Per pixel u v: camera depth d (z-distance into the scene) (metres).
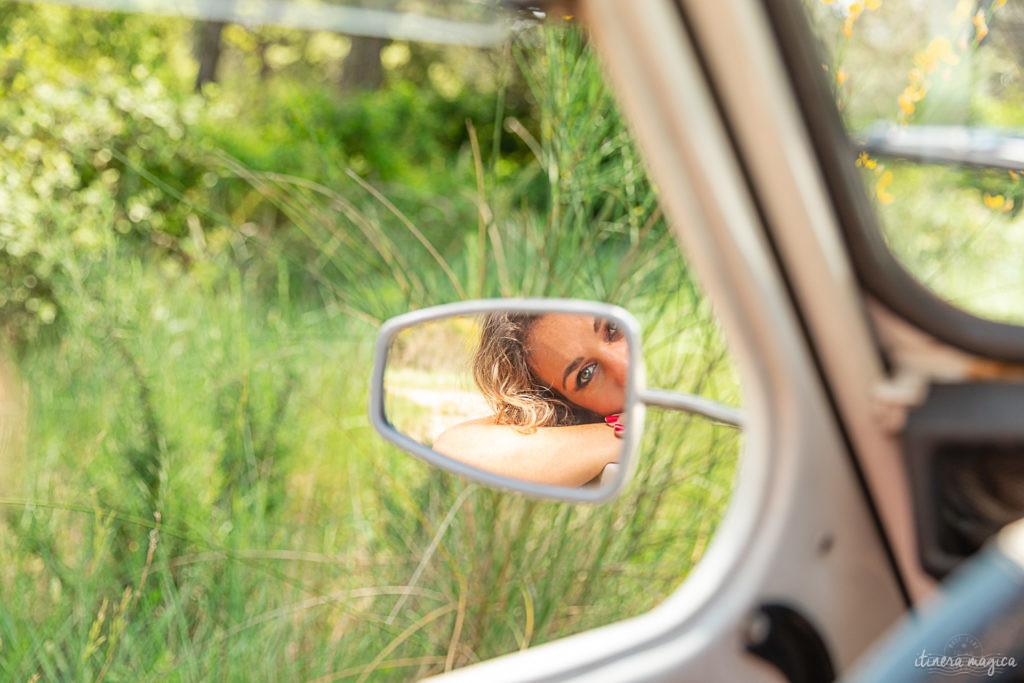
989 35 0.87
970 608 0.56
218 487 2.50
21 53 4.89
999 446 0.79
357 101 8.77
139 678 1.99
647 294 2.15
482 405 1.01
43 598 2.22
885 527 0.85
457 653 2.04
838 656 0.82
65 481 2.60
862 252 0.79
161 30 7.04
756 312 0.75
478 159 2.22
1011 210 0.87
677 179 0.71
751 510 0.82
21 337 3.44
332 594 2.19
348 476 2.58
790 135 0.73
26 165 3.82
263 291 3.62
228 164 2.61
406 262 2.39
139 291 3.22
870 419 0.82
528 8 0.75
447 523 2.04
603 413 0.94
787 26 0.73
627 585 2.17
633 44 0.68
